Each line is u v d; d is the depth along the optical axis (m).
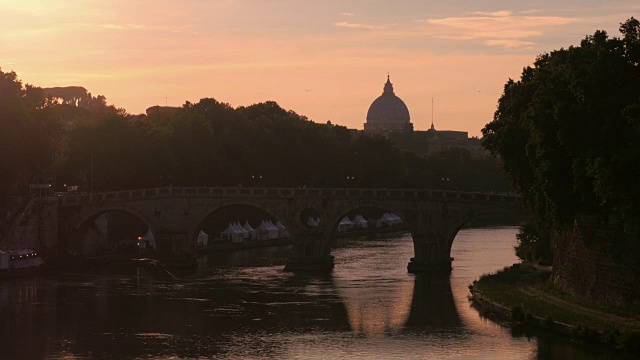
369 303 193.00
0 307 190.00
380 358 145.12
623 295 152.12
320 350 151.25
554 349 142.50
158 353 150.62
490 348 147.62
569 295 170.75
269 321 175.25
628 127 145.38
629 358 135.75
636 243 149.50
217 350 152.25
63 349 154.12
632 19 157.25
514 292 182.25
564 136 154.12
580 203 164.62
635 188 137.75
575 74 157.00
